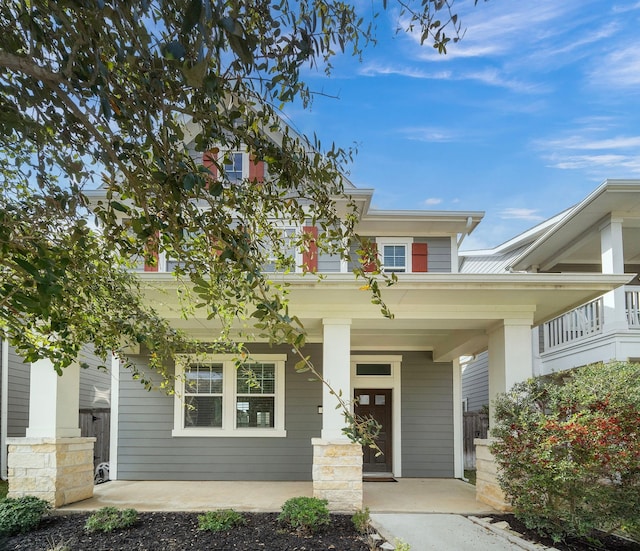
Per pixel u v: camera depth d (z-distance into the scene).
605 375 6.96
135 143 2.60
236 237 2.52
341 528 7.27
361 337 11.61
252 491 9.97
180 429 11.58
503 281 8.10
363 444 2.65
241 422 11.73
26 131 2.64
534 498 6.88
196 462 11.54
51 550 6.12
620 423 6.45
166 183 2.39
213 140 2.96
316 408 11.76
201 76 1.77
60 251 2.58
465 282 8.12
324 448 8.31
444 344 11.75
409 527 7.28
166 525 7.34
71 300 3.65
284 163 3.04
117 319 4.33
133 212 3.39
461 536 6.84
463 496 9.54
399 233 13.59
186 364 6.20
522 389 7.79
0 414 13.06
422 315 8.93
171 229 2.61
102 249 4.14
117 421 11.60
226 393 11.73
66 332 3.55
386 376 12.69
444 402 12.56
